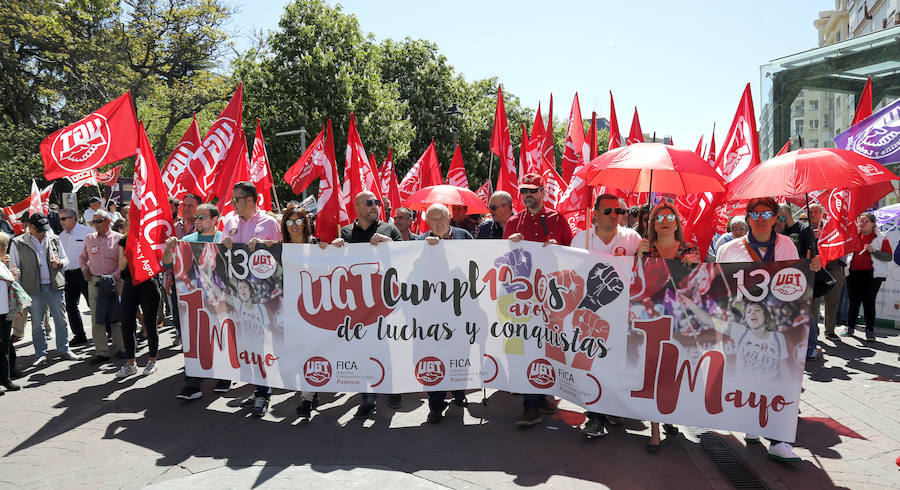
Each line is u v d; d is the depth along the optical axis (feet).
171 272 26.27
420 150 111.55
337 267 16.83
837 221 21.59
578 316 15.39
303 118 81.25
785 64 39.42
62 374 22.30
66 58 101.65
